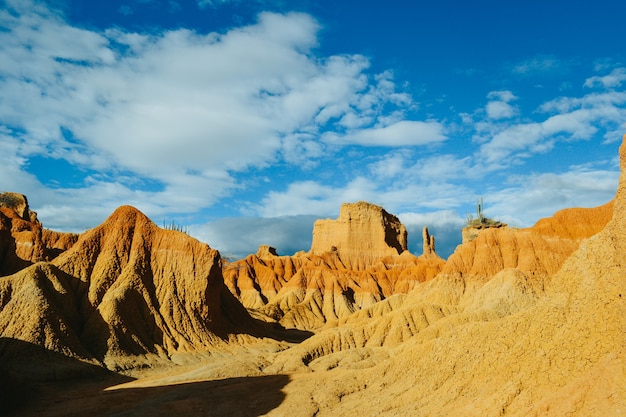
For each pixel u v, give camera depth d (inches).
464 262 4439.0
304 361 2982.3
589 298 1285.7
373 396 1823.3
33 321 2760.8
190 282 3902.6
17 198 5497.1
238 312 4446.4
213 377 2664.9
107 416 1907.0
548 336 1354.6
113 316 3211.1
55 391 2361.0
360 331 3427.7
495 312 3110.2
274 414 1856.5
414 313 3494.1
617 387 996.6
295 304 6407.5
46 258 3996.1
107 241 3932.1
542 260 3978.8
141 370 2965.1
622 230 1152.2
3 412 1948.8
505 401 1258.6
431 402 1535.4
